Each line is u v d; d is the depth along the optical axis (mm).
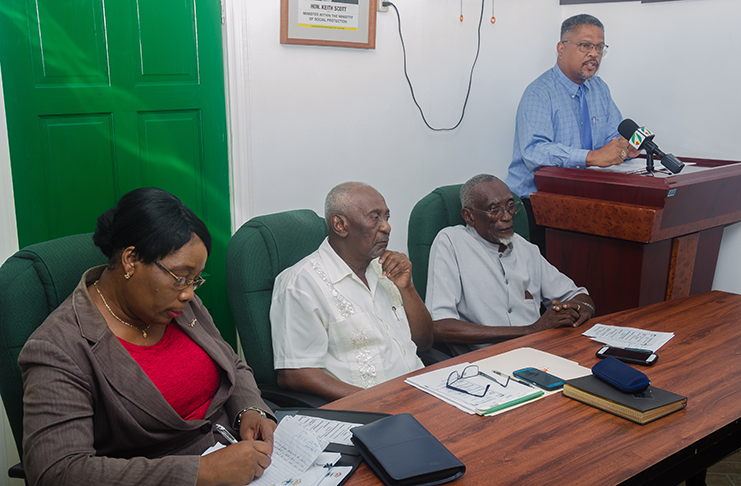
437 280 2197
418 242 2336
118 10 2027
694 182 2287
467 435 1218
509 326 2027
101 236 1177
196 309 1458
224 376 1398
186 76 2221
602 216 2418
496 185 2186
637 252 2373
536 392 1393
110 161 2096
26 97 1888
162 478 1023
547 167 2689
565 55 2812
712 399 1368
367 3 2527
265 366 1734
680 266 2520
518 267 2301
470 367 1551
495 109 3162
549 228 2707
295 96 2449
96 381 1129
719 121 2830
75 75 1977
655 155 2494
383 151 2777
